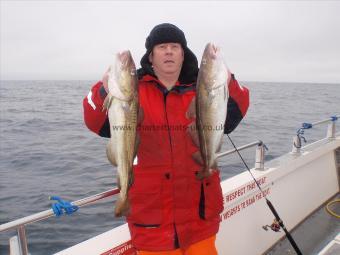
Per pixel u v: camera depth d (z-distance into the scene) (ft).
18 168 31.37
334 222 13.64
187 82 7.91
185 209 7.18
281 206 12.71
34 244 15.62
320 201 15.07
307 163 14.16
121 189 6.78
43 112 92.27
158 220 7.06
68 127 61.82
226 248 10.49
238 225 10.85
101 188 24.50
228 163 29.14
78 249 7.73
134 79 6.88
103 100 6.97
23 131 57.41
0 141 47.29
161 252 7.15
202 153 7.23
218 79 7.21
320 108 98.63
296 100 136.77
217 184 7.64
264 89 269.44
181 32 7.54
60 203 6.82
